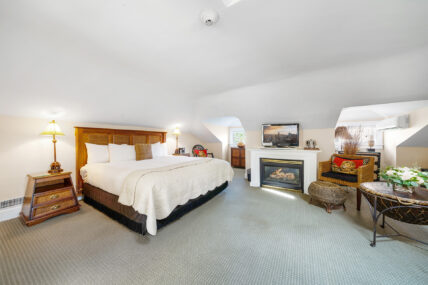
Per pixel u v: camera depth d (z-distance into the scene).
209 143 6.57
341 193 2.47
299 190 3.51
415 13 1.32
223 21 1.43
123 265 1.49
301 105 3.29
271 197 3.21
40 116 2.67
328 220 2.29
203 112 4.60
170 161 3.31
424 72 2.12
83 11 1.31
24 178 2.55
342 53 1.96
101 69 2.31
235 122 5.91
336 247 1.72
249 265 1.49
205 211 2.59
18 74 1.97
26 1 1.22
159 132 4.79
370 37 1.65
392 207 1.64
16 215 2.45
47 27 1.51
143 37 1.66
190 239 1.87
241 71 2.45
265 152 3.84
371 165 2.84
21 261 1.54
